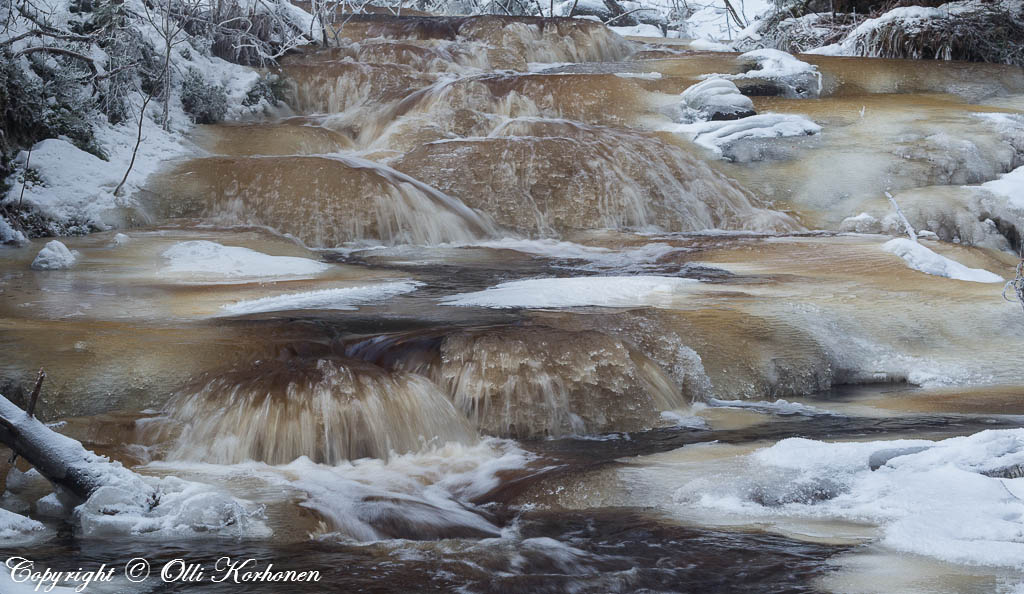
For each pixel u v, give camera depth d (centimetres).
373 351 827
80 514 551
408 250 1448
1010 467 592
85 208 1430
